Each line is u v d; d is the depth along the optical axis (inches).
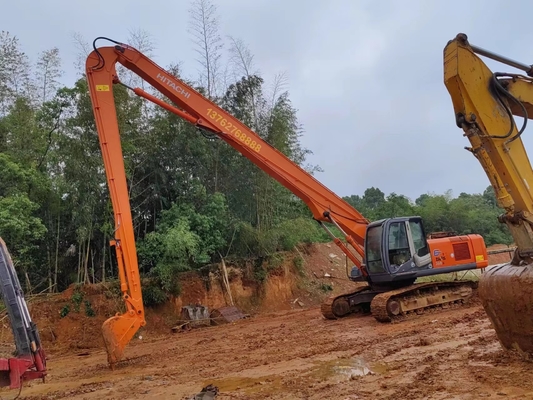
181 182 781.9
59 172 720.3
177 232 676.1
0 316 577.0
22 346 238.5
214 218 748.0
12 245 613.9
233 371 306.7
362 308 534.0
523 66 219.5
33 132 692.1
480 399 190.5
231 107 831.7
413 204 1619.1
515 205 209.9
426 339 327.6
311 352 336.2
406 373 248.4
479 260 517.7
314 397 224.5
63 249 726.5
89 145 674.2
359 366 279.0
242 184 827.4
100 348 542.0
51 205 701.9
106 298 637.3
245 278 780.0
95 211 701.9
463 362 251.0
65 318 601.3
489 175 211.0
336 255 1018.1
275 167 475.5
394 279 469.4
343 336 391.9
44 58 765.3
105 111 392.5
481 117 208.2
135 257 367.6
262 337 445.1
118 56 418.0
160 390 274.8
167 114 768.3
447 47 212.8
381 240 476.4
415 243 490.3
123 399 262.7
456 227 1469.0
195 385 278.1
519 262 216.7
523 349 222.2
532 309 203.2
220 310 683.4
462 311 461.1
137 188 770.2
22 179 636.7
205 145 785.6
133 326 358.6
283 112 836.0
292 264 861.2
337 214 499.2
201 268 739.4
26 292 653.3
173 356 395.5
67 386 313.6
